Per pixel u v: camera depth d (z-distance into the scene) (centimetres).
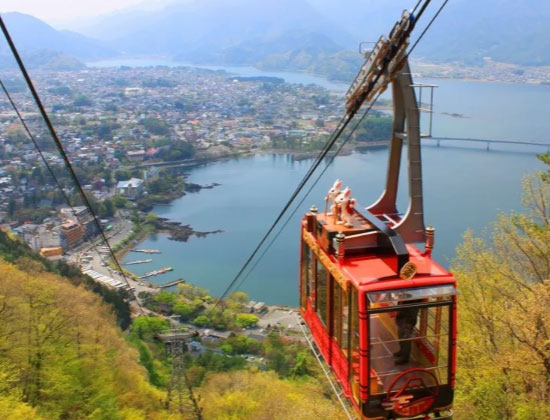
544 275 2383
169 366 6212
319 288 1245
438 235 9631
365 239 1118
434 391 994
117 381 4438
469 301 2367
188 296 9344
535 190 2500
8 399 2995
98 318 4969
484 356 2130
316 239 1257
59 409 3597
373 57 1020
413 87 1109
